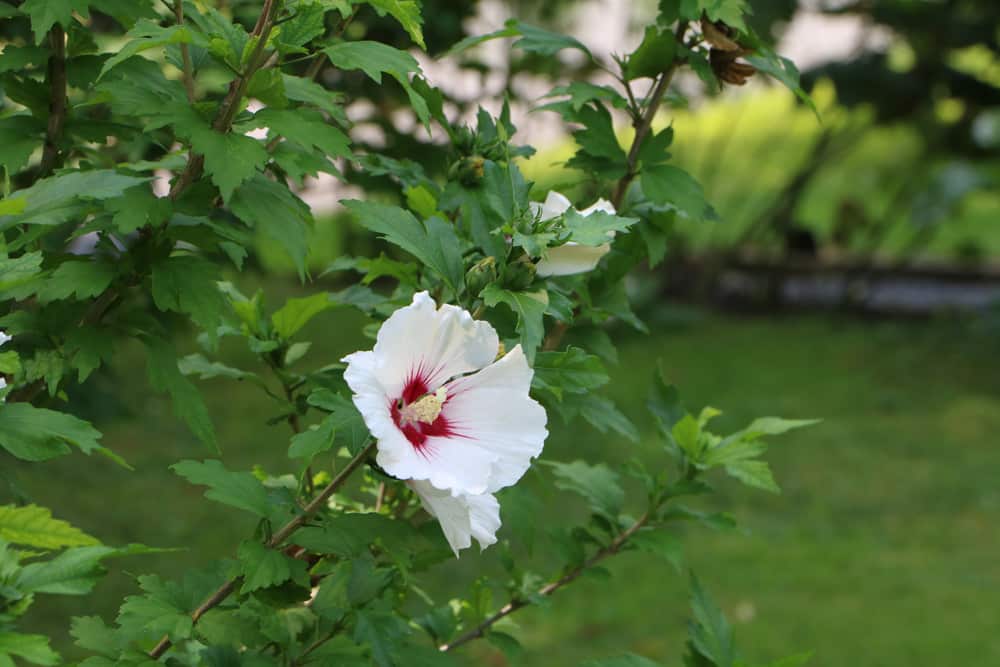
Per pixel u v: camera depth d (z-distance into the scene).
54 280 1.41
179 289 1.43
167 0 1.47
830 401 6.37
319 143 1.39
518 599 1.64
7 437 1.30
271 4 1.40
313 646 1.44
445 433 1.34
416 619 1.63
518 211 1.38
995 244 9.99
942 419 6.10
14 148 1.52
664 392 1.65
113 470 4.69
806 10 7.06
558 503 4.60
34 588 1.28
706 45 1.62
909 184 8.60
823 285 9.26
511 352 1.34
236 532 4.20
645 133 1.61
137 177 1.37
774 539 4.50
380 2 1.42
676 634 3.58
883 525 4.68
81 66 1.53
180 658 1.51
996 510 4.86
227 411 5.47
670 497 1.62
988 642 3.60
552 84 3.96
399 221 1.38
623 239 1.61
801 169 8.73
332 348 5.63
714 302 8.82
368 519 1.39
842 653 3.52
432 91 1.56
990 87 7.35
